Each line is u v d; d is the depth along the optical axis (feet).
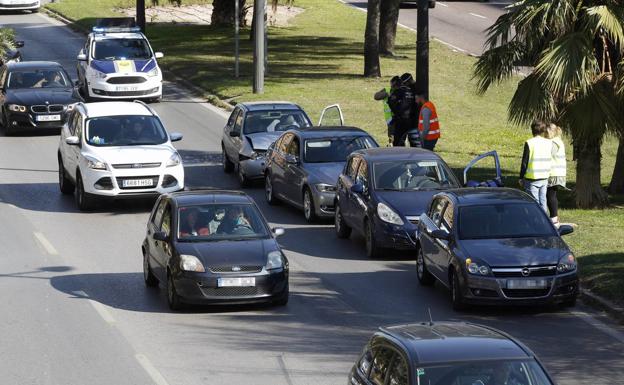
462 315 152.76
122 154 228.84
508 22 209.77
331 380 124.57
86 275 179.73
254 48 360.28
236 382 124.26
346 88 374.43
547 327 145.79
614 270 164.76
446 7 604.90
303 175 219.00
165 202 170.30
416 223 183.52
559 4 197.88
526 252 152.15
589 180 218.79
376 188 191.72
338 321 150.71
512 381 86.02
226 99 362.53
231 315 154.92
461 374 86.53
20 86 323.37
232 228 163.02
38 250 197.16
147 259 172.14
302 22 565.12
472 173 253.85
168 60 443.73
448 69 428.15
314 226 216.13
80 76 380.99
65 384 124.57
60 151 249.55
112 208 234.99
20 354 136.77
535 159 191.11
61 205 237.45
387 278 175.73
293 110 262.67
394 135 249.75
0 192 249.34
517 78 412.16
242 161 249.96
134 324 150.51
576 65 196.24
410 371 87.10
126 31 378.53
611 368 127.85
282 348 138.00
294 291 167.94
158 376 127.03
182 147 296.92
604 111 201.26
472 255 152.15
